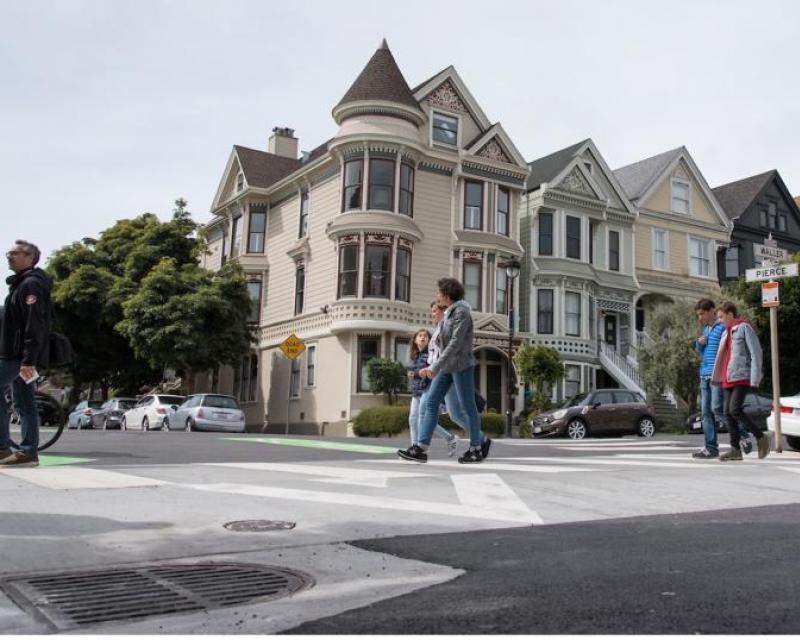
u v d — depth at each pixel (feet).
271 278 115.65
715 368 32.37
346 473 24.20
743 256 134.92
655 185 125.59
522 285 110.11
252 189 116.98
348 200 95.45
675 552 13.76
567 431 71.36
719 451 36.09
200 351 96.02
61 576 11.64
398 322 93.45
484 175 104.12
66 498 18.06
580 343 110.11
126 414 98.12
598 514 17.92
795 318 101.30
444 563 12.84
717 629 9.43
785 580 11.81
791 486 23.07
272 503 18.02
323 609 10.27
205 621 9.75
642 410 73.51
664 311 97.91
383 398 92.79
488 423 86.89
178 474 23.31
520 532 15.53
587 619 9.81
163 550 13.33
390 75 96.73
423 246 98.58
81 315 107.86
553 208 111.34
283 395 106.83
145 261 108.27
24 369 23.82
